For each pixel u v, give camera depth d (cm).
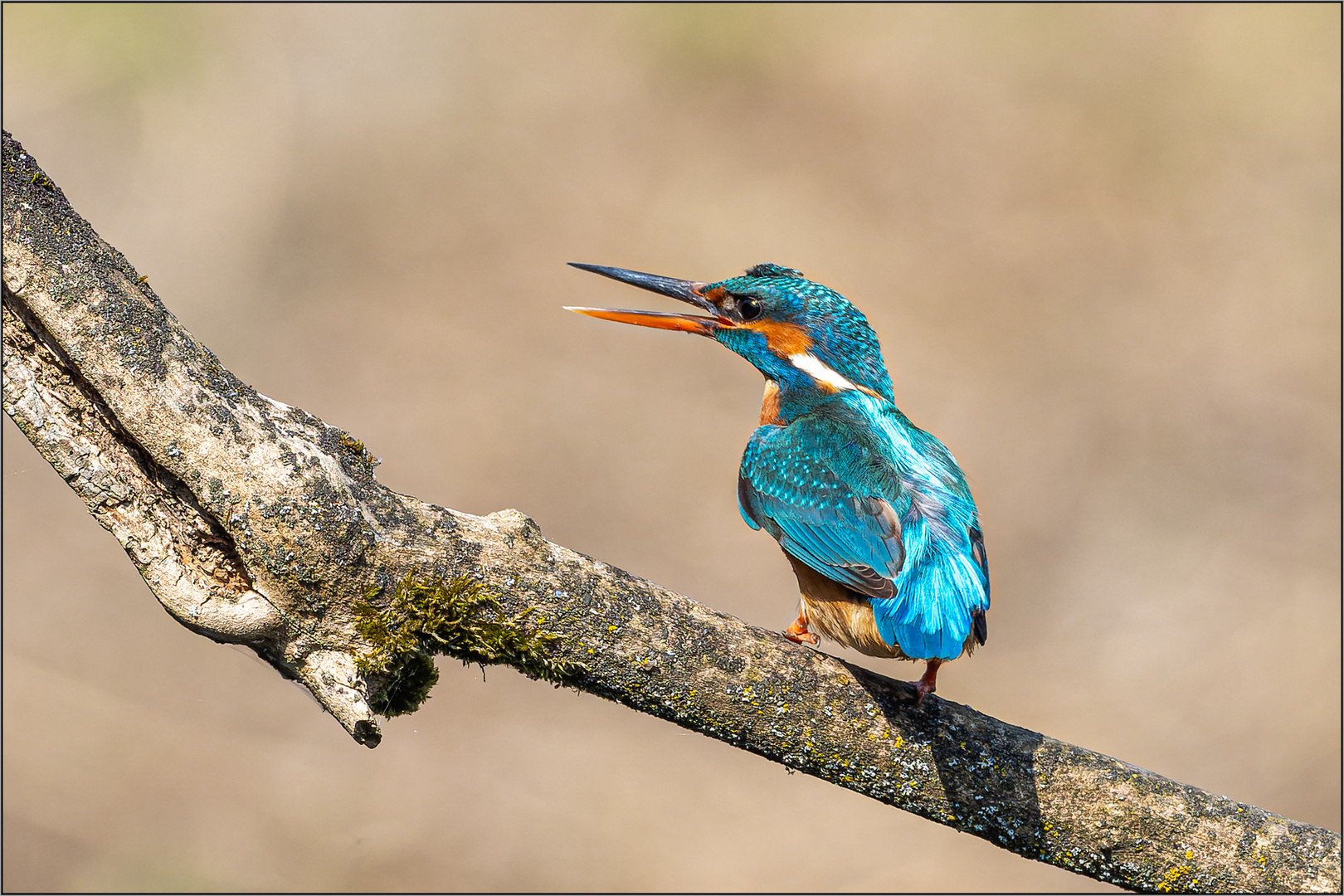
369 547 627
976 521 812
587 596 664
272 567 614
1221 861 721
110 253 630
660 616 678
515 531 668
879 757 703
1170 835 718
